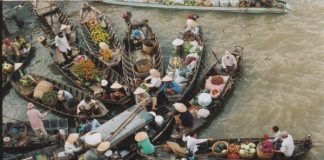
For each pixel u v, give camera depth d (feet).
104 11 100.42
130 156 63.26
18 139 67.41
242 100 73.51
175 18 95.14
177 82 73.26
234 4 92.32
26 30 97.50
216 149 61.52
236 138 65.36
